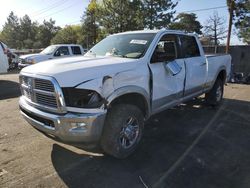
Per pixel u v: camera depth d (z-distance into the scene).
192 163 3.73
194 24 49.41
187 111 6.57
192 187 3.14
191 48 5.54
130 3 29.05
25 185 3.13
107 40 5.25
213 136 4.82
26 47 79.62
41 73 3.40
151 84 4.16
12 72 17.58
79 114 3.18
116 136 3.56
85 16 44.50
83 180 3.27
